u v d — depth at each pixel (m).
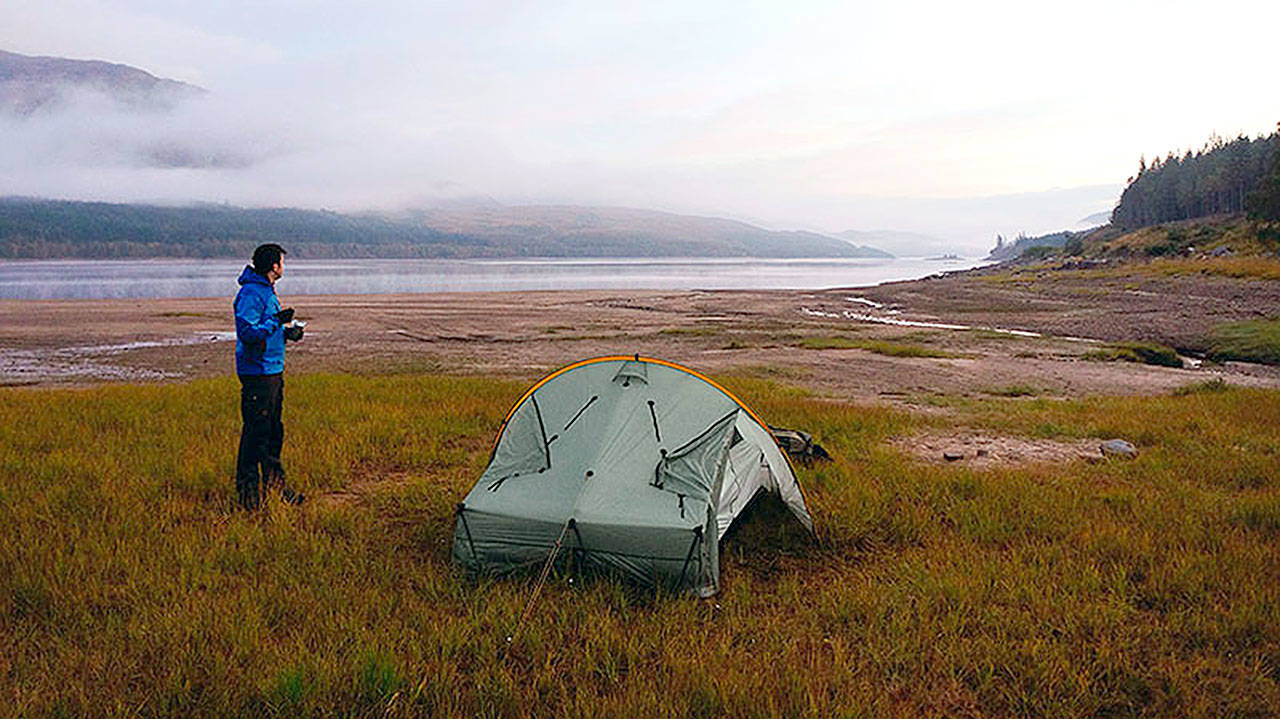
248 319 6.81
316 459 8.84
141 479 7.93
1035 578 5.73
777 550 6.57
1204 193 132.62
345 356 25.45
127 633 4.63
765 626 5.04
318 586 5.46
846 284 104.69
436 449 9.89
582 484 5.96
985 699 4.22
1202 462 9.80
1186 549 6.28
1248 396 16.41
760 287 93.94
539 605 5.20
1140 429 11.91
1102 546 6.41
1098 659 4.51
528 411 6.96
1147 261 91.00
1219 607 5.18
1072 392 19.08
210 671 4.21
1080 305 49.94
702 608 5.34
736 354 26.05
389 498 7.75
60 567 5.41
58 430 10.56
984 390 18.83
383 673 4.14
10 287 83.38
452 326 37.09
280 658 4.32
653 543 5.50
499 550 5.82
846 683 4.30
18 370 22.33
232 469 8.39
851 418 12.44
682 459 6.30
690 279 122.81
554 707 4.14
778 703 4.06
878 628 4.94
